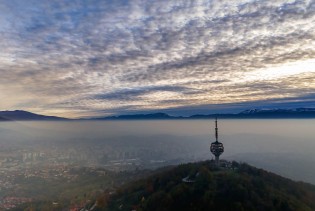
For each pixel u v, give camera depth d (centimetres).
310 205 10525
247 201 9644
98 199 15662
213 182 10912
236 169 12975
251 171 12781
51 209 18800
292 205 9688
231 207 9419
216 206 9644
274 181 12081
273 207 9462
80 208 16675
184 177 12512
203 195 10250
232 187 10325
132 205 12294
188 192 10669
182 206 10175
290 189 11581
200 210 9688
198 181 11275
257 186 10756
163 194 11319
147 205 11244
